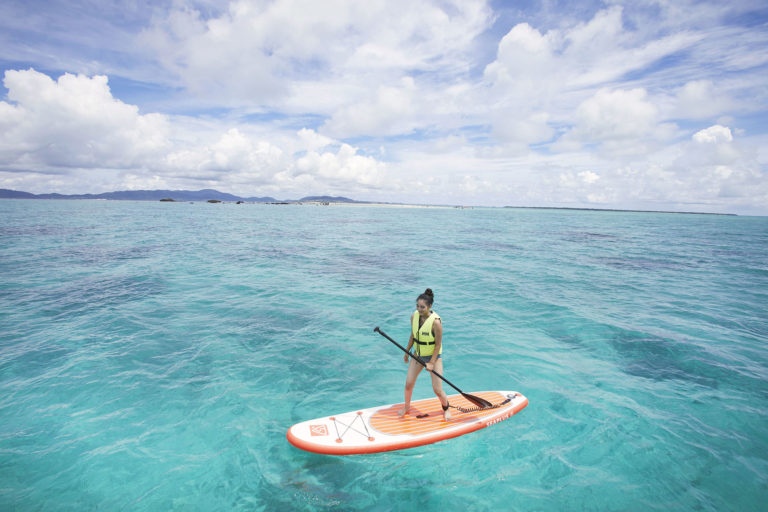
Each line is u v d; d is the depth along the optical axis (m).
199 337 7.98
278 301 10.86
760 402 5.60
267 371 6.52
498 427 5.02
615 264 18.61
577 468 4.19
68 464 4.11
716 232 48.72
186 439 4.63
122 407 5.29
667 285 13.73
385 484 3.99
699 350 7.62
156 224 40.19
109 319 8.91
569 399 5.71
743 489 3.84
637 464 4.23
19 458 4.18
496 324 9.14
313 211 106.81
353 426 4.85
